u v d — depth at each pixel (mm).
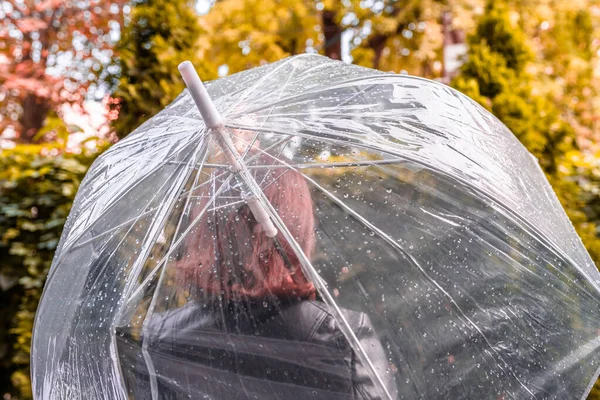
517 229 1937
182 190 1846
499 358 1799
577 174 5016
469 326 1755
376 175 1805
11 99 12984
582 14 12266
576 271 2057
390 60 13875
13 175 5492
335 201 1747
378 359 1625
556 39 12336
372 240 1719
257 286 1697
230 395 1693
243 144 1819
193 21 4996
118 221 1958
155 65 4734
